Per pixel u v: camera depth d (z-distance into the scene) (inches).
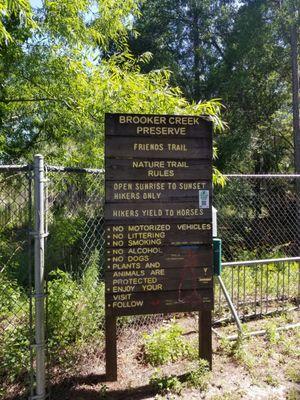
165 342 169.5
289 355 174.6
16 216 160.9
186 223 149.3
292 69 658.8
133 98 225.9
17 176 158.7
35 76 293.4
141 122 145.1
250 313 224.1
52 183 210.4
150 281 147.6
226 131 664.4
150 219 146.9
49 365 146.2
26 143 365.4
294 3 646.5
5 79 312.0
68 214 212.5
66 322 161.6
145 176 145.9
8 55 291.3
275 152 717.3
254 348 179.9
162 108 221.3
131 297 146.6
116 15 307.9
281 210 453.7
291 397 142.2
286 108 732.0
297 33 686.5
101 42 315.0
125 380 151.6
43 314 134.6
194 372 150.7
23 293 175.3
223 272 256.7
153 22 699.4
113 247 144.9
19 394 140.3
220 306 215.2
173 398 140.1
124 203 145.1
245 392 144.9
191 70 719.1
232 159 638.5
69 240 209.6
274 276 265.7
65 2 281.7
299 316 221.5
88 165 276.2
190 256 149.9
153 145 146.2
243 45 671.1
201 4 707.4
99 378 152.8
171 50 728.3
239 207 423.8
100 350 169.6
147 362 164.2
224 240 398.3
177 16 719.7
